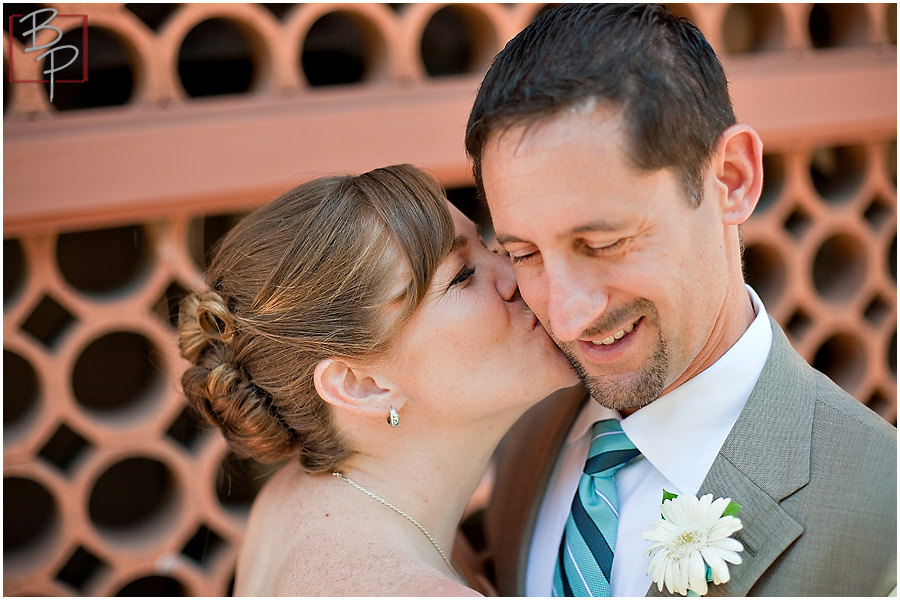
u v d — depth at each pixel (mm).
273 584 1236
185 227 1641
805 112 1888
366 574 1114
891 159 2047
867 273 2039
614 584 1172
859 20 2021
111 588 1723
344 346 1164
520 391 1190
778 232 1966
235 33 1943
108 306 1630
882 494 996
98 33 1785
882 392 2119
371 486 1256
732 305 1110
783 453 1054
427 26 2104
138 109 1576
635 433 1168
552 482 1352
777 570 1012
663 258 968
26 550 1778
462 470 1281
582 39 938
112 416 1783
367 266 1140
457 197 2195
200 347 1311
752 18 2055
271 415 1268
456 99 1721
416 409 1216
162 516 1854
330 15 1988
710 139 988
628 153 910
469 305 1160
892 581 978
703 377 1112
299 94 1662
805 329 2061
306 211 1190
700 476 1123
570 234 944
